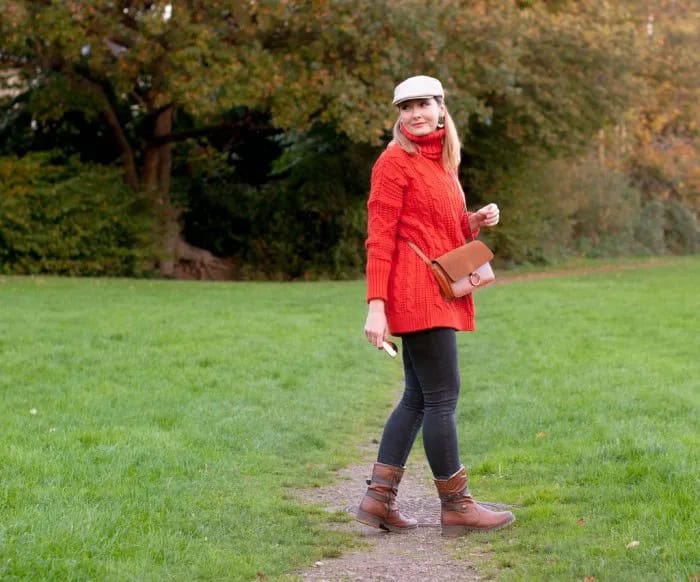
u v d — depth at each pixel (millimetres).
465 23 20391
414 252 4352
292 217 27328
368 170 27594
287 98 19656
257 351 10273
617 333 11961
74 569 3754
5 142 25047
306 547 4305
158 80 20516
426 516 4934
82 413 6922
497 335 12258
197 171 28234
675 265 29984
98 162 25969
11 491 4684
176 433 6371
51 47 20250
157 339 10750
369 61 20391
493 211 4480
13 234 21984
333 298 16781
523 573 3828
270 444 6453
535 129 25766
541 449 6137
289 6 19438
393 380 9602
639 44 25297
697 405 7230
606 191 34844
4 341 10219
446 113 4461
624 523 4348
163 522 4438
